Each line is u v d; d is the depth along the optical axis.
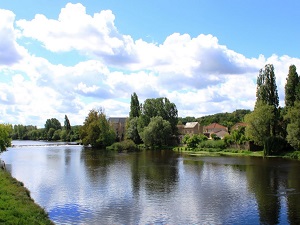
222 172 54.34
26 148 129.75
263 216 28.28
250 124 88.00
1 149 67.81
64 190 39.50
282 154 83.88
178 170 57.28
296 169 57.28
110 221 27.22
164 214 29.14
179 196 36.09
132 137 140.00
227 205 32.03
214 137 125.88
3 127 68.19
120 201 33.91
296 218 27.66
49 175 51.75
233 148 104.38
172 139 134.50
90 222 26.98
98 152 105.00
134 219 27.72
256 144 94.62
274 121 87.75
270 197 35.25
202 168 60.00
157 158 81.25
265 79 92.44
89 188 40.75
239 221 27.00
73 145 155.75
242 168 59.44
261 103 89.94
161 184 43.34
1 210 21.53
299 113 75.56
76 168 60.84
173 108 140.25
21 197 27.12
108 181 45.78
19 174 52.94
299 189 39.44
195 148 110.88
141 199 34.78
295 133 75.38
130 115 150.00
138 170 57.53
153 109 138.25
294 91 88.06
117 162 71.69
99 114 134.50
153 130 124.44
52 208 31.22
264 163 67.38
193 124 187.88
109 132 130.25
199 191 38.69
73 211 30.16
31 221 20.70
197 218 27.89
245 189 39.72
